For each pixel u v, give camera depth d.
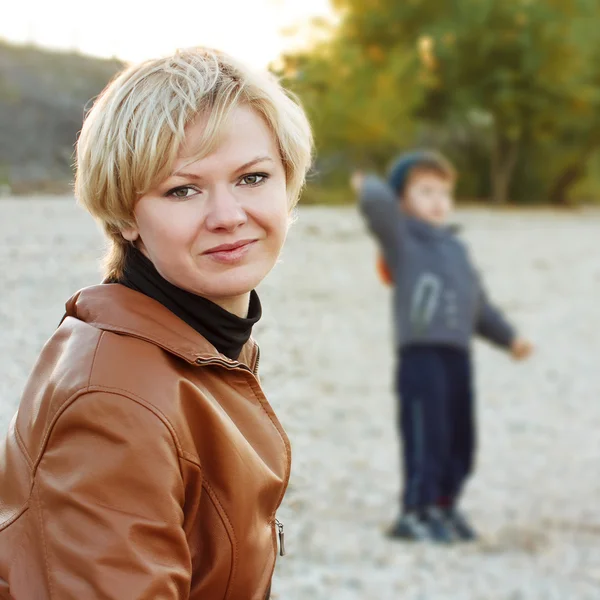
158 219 1.27
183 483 1.21
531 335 10.58
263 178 1.31
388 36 27.03
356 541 4.51
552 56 26.14
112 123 1.27
